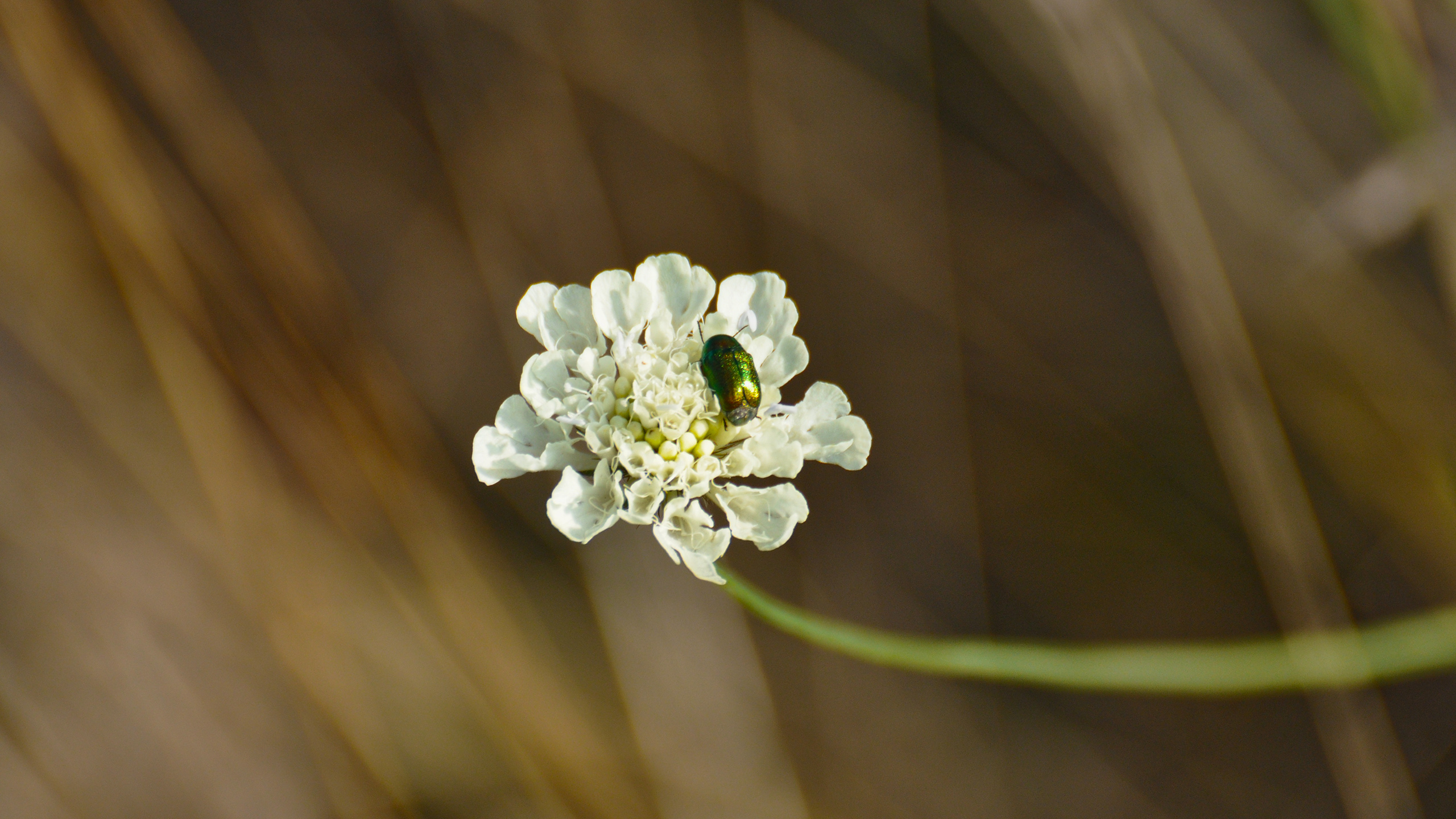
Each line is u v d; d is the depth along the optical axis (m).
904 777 0.32
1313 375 0.32
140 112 0.31
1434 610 0.32
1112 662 0.29
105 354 0.31
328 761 0.31
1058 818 0.32
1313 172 0.32
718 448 0.29
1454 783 0.32
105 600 0.31
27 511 0.31
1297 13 0.32
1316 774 0.32
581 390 0.29
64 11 0.31
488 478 0.29
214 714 0.31
